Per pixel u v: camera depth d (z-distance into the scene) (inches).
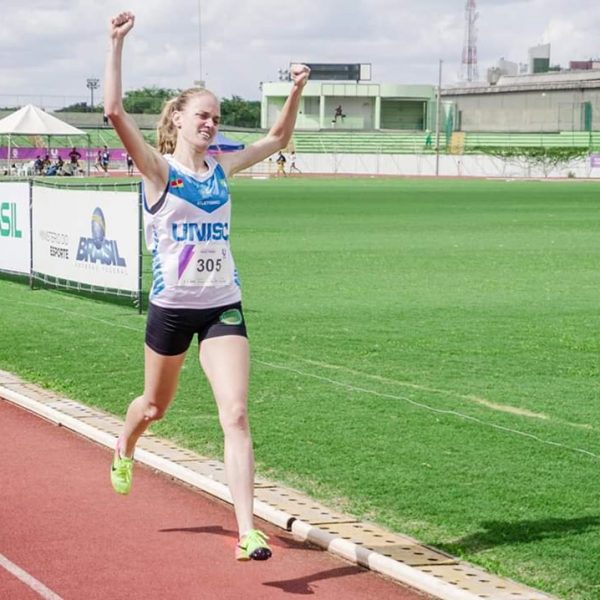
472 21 5625.0
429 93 4409.5
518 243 1036.5
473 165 3494.1
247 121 4589.1
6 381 403.2
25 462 298.5
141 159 216.7
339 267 816.9
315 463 296.0
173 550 230.4
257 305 612.4
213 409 358.0
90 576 215.2
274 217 1398.9
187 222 221.0
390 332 520.4
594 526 246.5
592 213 1530.5
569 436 329.7
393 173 3521.2
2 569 218.2
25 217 689.6
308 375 413.4
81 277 631.2
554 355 466.3
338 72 4832.7
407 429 333.7
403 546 232.4
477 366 440.8
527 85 4284.0
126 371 423.5
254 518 254.7
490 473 288.5
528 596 203.6
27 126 2236.7
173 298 223.3
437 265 835.4
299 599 205.3
